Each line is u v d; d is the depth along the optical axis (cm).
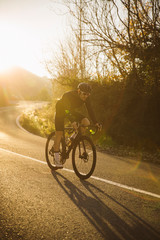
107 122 970
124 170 507
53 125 1288
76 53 1298
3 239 222
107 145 881
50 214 276
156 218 278
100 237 233
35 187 359
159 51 847
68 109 431
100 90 1052
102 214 282
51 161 479
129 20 859
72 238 229
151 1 832
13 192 334
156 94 874
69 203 309
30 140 906
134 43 877
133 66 914
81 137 431
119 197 339
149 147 841
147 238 235
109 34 926
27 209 285
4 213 271
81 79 1204
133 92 934
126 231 246
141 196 347
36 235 231
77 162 431
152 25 846
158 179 451
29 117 1752
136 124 898
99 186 382
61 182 391
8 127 1349
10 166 471
